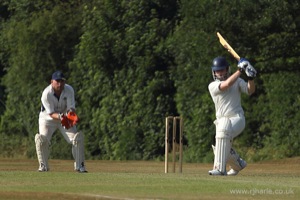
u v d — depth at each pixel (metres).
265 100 89.00
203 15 81.62
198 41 82.75
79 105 99.31
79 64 98.81
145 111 94.38
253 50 81.56
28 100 103.31
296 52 82.62
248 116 89.38
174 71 92.81
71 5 106.75
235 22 80.06
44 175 45.69
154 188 38.62
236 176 47.06
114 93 96.25
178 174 48.19
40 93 102.06
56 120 52.03
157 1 96.38
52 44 102.50
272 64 83.75
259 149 88.56
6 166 63.72
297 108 87.12
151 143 93.44
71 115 51.06
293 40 81.06
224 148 47.59
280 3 79.00
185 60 90.25
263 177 46.78
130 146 94.50
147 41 94.62
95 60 96.75
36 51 102.56
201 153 88.81
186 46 86.38
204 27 81.50
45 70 102.69
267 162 77.81
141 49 94.94
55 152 95.38
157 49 94.12
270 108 88.50
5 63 109.69
